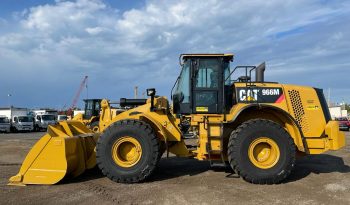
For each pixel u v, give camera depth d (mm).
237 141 7055
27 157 7203
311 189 6574
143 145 7203
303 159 10422
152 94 7766
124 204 5699
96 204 5715
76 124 8609
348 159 10469
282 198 5969
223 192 6367
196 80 7965
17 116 37344
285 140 7023
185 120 7992
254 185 6906
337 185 6840
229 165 7738
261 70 8117
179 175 7926
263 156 7125
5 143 18141
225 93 7945
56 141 7133
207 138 7457
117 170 7156
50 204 5746
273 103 7633
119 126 7289
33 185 7039
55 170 7121
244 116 7633
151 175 7895
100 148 7258
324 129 7648
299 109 7637
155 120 7723
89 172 8281
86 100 25453
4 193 6426
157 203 5715
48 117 40094
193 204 5641
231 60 8078
